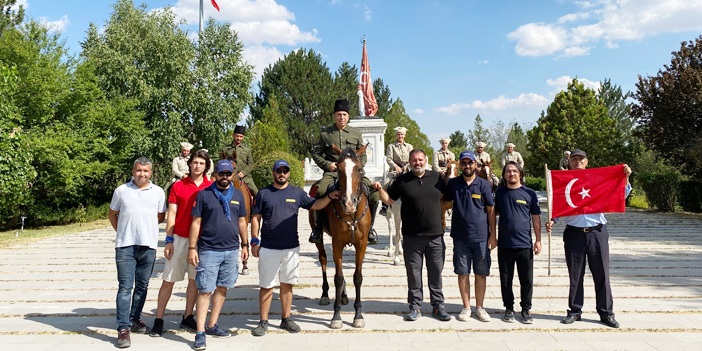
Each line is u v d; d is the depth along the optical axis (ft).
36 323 17.72
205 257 15.21
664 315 17.85
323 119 153.89
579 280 17.01
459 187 17.54
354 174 15.79
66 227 53.11
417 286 17.62
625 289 21.83
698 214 61.93
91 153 56.70
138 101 65.10
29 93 50.44
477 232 17.16
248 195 24.43
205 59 76.74
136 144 66.39
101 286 23.73
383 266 27.43
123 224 15.75
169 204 16.62
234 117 79.41
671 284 22.70
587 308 18.88
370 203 22.00
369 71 79.05
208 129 75.87
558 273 25.41
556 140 89.97
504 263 17.08
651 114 63.93
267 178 74.02
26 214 51.65
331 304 19.97
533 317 17.71
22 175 40.91
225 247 15.51
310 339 15.61
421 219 17.24
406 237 17.63
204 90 74.23
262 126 103.71
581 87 94.94
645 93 63.21
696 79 56.03
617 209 16.60
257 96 157.69
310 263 28.76
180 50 72.23
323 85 154.92
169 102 72.59
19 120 46.70
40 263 29.89
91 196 62.80
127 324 15.29
